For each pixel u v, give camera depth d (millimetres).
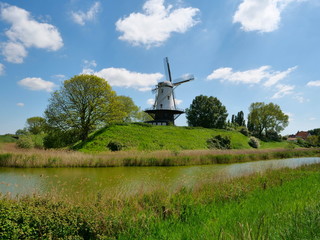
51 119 32500
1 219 3869
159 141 34062
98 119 35031
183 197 6531
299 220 4012
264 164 21594
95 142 30656
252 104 69375
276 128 68312
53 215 4500
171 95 49719
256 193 7473
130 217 4949
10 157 17469
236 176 11438
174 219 5145
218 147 37594
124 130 35500
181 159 21109
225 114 62781
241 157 25094
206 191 7793
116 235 4473
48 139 30625
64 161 18156
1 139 45719
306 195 6699
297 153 33469
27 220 4117
